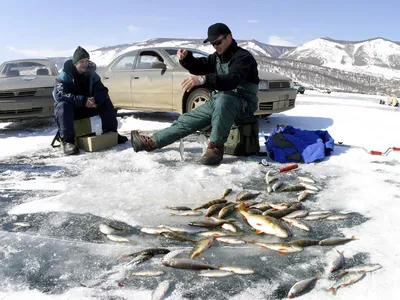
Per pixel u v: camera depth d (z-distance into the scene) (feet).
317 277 7.20
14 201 11.58
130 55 28.89
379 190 12.25
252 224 9.36
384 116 31.91
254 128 17.17
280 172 14.67
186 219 10.09
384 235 9.01
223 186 12.68
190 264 7.50
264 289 6.93
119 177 13.69
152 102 26.96
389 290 6.81
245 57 15.24
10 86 23.71
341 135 22.94
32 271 7.55
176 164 15.75
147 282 7.14
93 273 7.47
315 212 10.28
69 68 18.44
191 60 16.71
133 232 9.34
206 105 16.07
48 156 17.74
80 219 10.12
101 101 19.17
